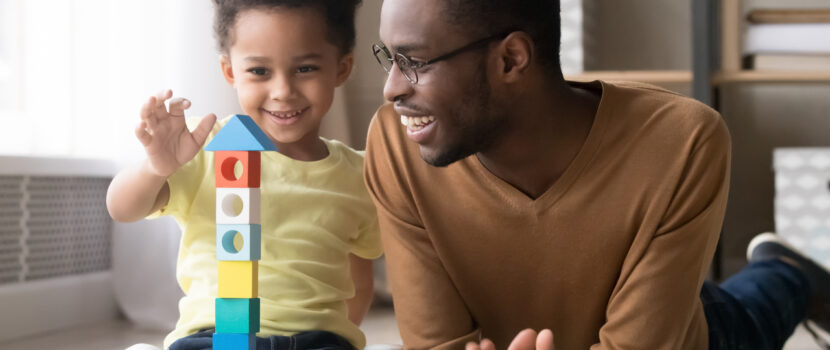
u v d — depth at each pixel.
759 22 2.31
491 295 1.04
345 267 1.21
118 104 2.10
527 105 0.92
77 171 2.05
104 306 2.18
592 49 2.64
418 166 1.02
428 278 1.02
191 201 1.15
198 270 1.12
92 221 2.20
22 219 1.94
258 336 1.07
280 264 1.14
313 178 1.20
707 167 0.94
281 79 1.15
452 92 0.88
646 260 0.94
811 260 1.46
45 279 2.01
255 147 0.85
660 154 0.94
